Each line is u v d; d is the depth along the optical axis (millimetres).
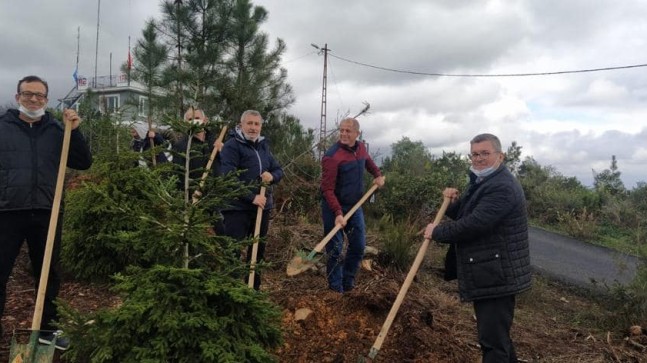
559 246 10859
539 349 4652
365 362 3494
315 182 10016
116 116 5797
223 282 2682
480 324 3439
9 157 3475
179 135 5246
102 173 4789
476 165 3488
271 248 6902
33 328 2908
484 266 3350
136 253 4582
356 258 5387
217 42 11227
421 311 4488
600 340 4953
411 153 19062
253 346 2564
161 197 2711
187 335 2449
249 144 4578
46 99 3555
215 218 2820
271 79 11836
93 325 2547
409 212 9773
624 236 12133
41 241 3605
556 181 17453
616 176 17688
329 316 4164
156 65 10445
